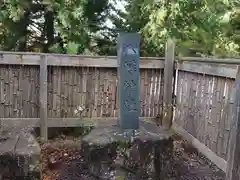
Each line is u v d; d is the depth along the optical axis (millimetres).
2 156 2447
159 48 4414
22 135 2920
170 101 4199
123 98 2973
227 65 2809
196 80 3561
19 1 4062
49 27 4785
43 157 3262
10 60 3645
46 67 3752
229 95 2811
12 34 4508
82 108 3990
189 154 3469
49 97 3875
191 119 3686
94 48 4984
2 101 3740
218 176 2869
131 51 2877
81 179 2775
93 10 4871
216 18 4441
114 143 2756
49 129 3986
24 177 2510
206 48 4613
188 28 4395
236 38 4676
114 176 2768
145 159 2795
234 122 2350
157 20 4141
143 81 4113
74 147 3594
